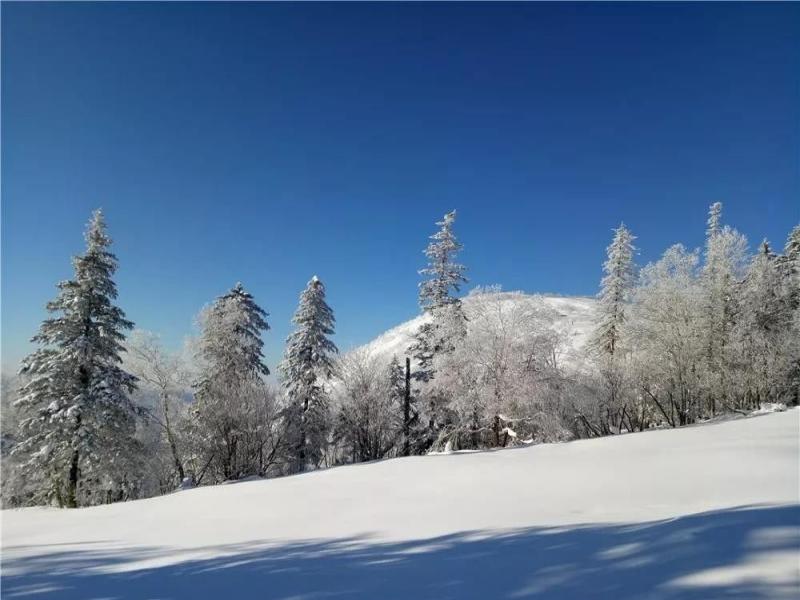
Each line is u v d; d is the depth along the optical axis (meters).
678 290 28.41
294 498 11.41
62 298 21.30
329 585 3.81
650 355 28.48
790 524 3.34
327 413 28.97
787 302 30.30
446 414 26.72
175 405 26.44
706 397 29.98
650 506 7.71
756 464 10.24
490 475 12.29
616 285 32.34
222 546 6.49
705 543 3.21
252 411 26.19
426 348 28.48
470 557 4.29
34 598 4.33
